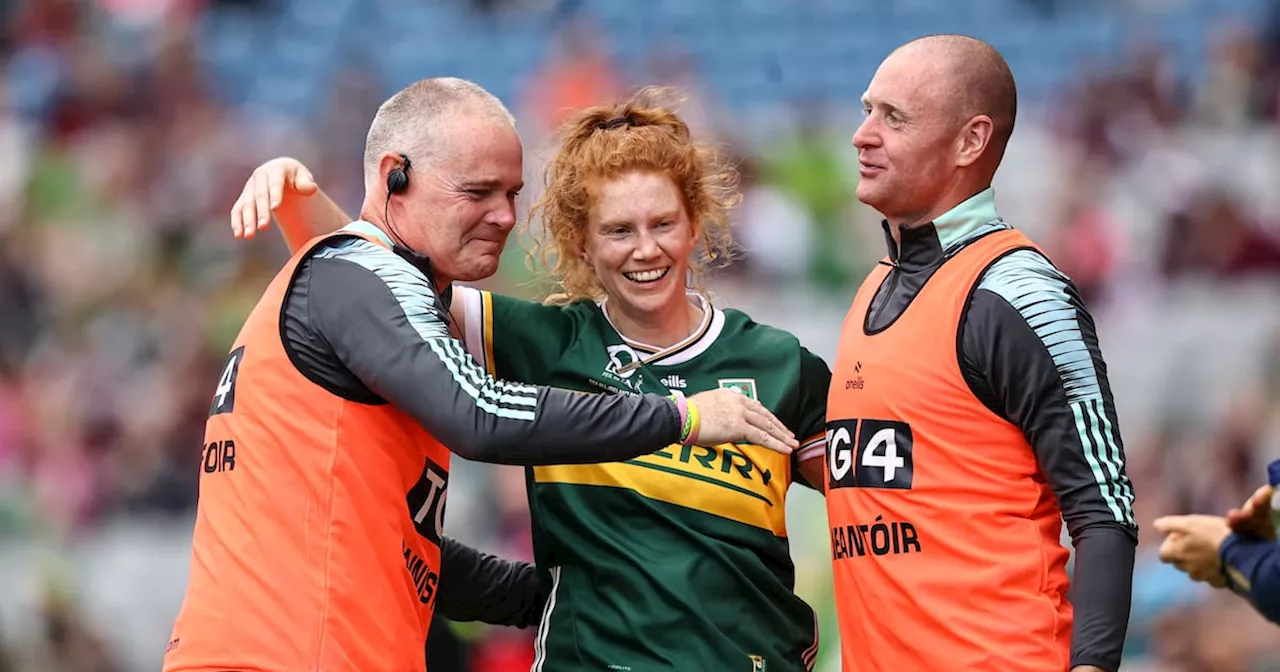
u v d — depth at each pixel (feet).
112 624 102.17
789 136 122.93
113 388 118.93
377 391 40.40
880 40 152.46
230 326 119.55
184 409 114.73
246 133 144.36
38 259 131.54
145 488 110.42
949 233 42.80
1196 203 117.60
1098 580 39.22
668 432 40.34
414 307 40.55
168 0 163.73
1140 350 107.55
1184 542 50.67
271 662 39.37
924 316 41.98
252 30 161.07
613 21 157.38
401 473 41.52
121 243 131.64
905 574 41.50
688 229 46.34
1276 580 47.67
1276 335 106.63
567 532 45.16
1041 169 123.44
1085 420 40.04
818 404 47.19
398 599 41.06
